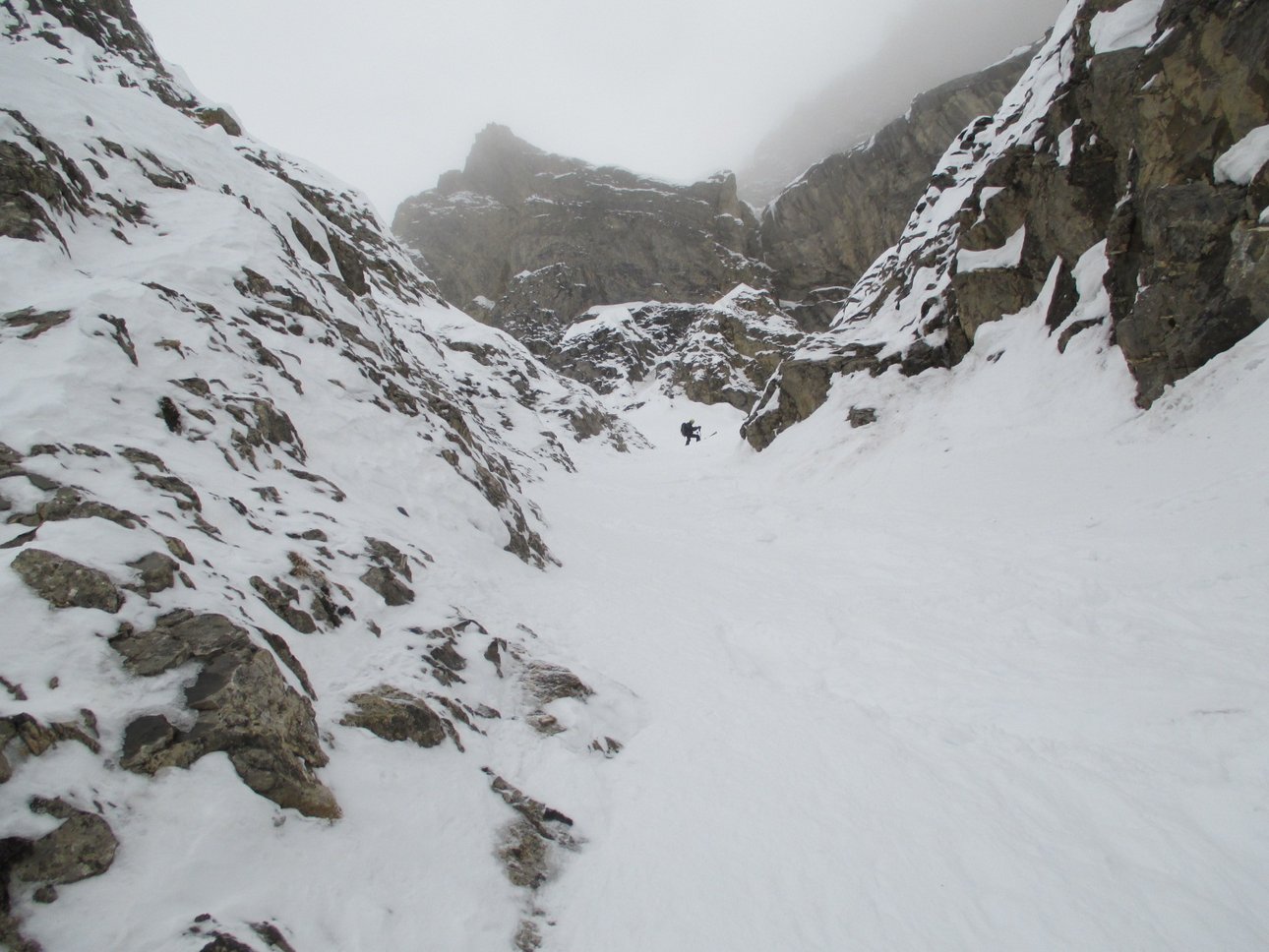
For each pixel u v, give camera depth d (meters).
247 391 7.35
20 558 3.43
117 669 3.24
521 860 3.68
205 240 9.91
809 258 67.62
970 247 17.97
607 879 3.71
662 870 3.79
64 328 5.91
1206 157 10.91
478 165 81.44
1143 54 12.36
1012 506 11.05
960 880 3.80
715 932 3.38
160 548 4.06
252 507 5.73
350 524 6.48
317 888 2.97
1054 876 3.83
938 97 59.06
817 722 5.70
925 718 5.75
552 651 6.44
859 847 4.05
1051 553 8.99
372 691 4.36
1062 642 6.79
